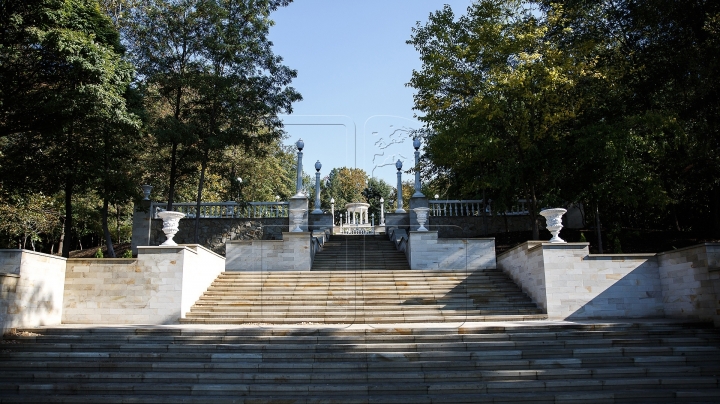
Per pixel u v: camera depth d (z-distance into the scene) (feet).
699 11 59.00
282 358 35.24
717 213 67.05
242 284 55.31
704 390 31.45
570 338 38.11
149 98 77.36
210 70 74.38
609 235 68.28
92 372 34.06
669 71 61.87
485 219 80.28
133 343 37.65
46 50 55.06
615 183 58.75
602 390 31.76
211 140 69.56
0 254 41.37
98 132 61.93
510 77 60.34
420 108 70.79
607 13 68.44
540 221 83.10
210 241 82.53
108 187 64.69
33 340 38.24
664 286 47.85
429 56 66.85
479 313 47.11
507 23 67.21
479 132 66.85
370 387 31.40
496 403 30.32
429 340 37.63
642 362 34.68
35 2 52.54
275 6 76.48
